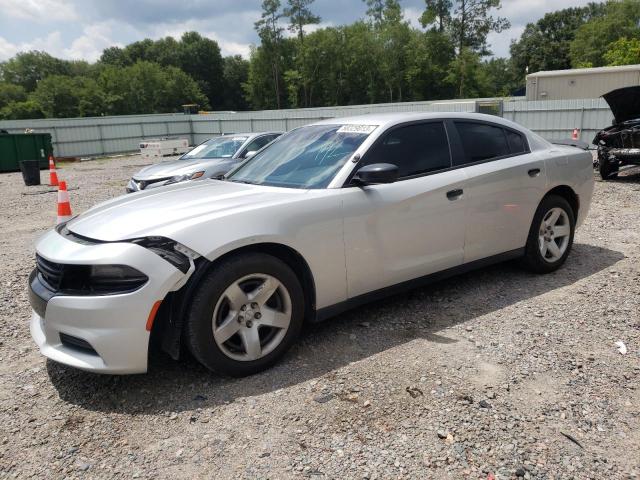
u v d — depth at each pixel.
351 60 69.69
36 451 2.56
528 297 4.30
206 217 3.06
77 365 2.86
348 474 2.29
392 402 2.82
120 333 2.79
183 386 3.09
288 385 3.05
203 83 106.06
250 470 2.35
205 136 35.50
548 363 3.19
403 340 3.58
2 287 5.18
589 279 4.68
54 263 2.96
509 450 2.40
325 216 3.35
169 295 2.93
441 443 2.47
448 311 4.07
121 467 2.42
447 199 3.93
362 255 3.53
